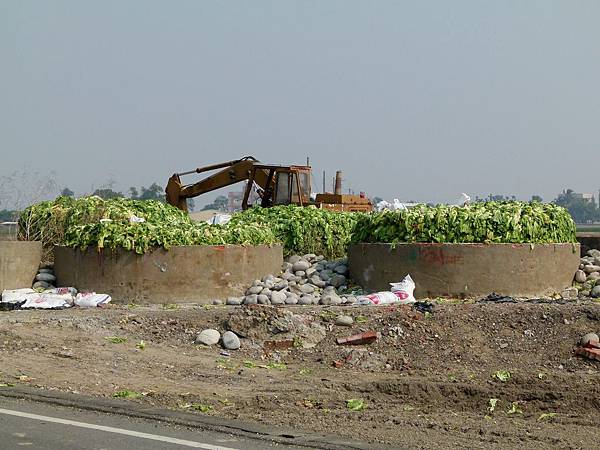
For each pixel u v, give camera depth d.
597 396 11.92
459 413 11.29
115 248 19.42
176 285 19.36
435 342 14.73
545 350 14.24
